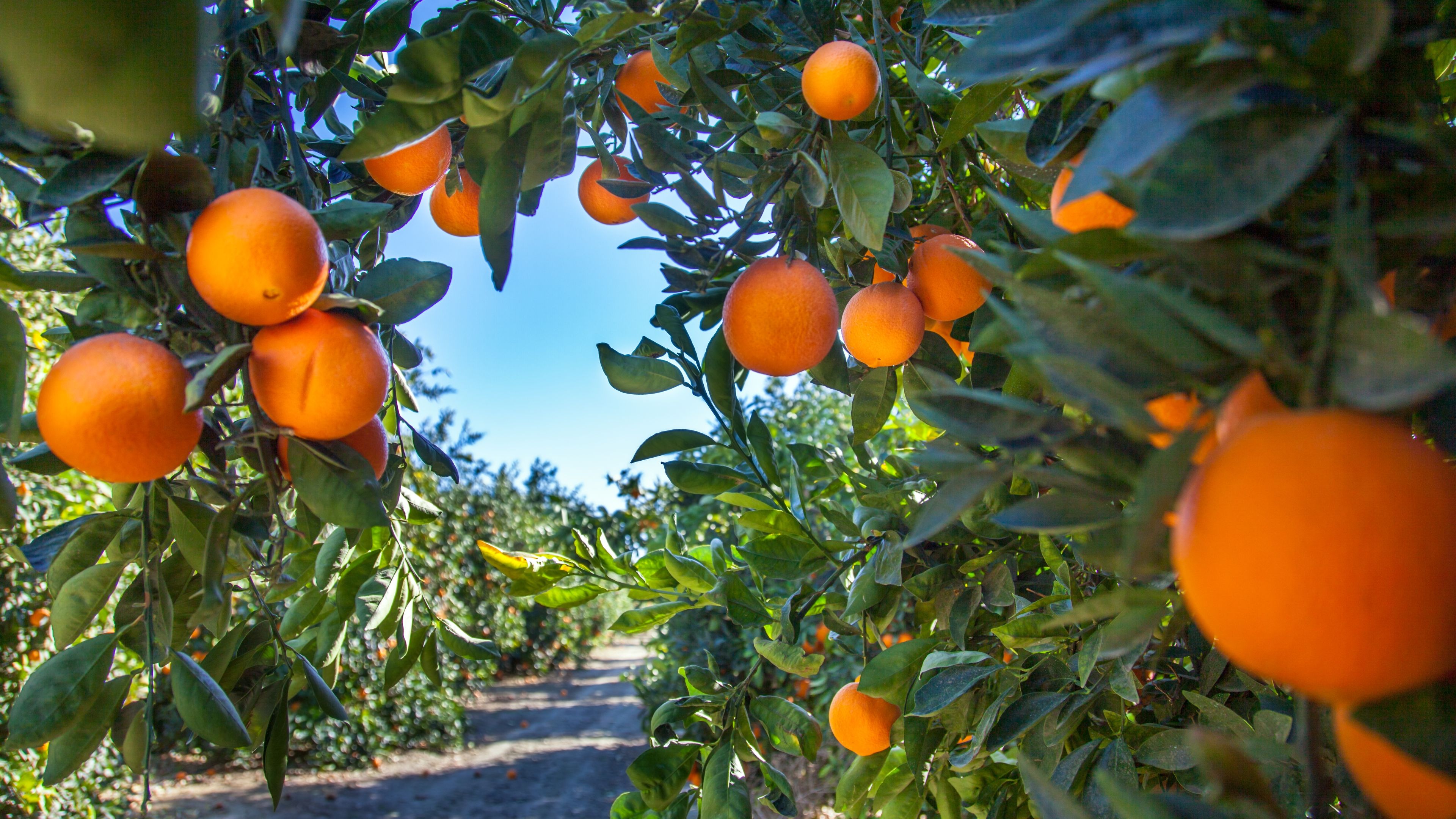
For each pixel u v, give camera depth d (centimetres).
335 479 122
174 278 113
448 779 995
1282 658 52
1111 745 146
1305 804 115
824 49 148
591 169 193
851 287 194
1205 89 61
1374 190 62
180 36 40
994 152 138
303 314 116
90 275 121
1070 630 161
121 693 129
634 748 1152
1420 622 49
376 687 1049
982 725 158
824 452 211
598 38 130
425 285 144
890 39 186
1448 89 117
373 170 150
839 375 184
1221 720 142
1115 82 81
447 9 167
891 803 193
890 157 157
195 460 150
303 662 155
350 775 991
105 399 102
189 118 41
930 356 181
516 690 1688
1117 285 57
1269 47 60
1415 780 58
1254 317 62
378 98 171
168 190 107
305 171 136
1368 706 56
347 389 114
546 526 1975
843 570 197
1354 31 56
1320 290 63
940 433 268
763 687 629
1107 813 138
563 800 923
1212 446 67
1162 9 59
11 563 540
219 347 119
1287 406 62
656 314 170
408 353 188
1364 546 49
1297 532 50
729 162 171
